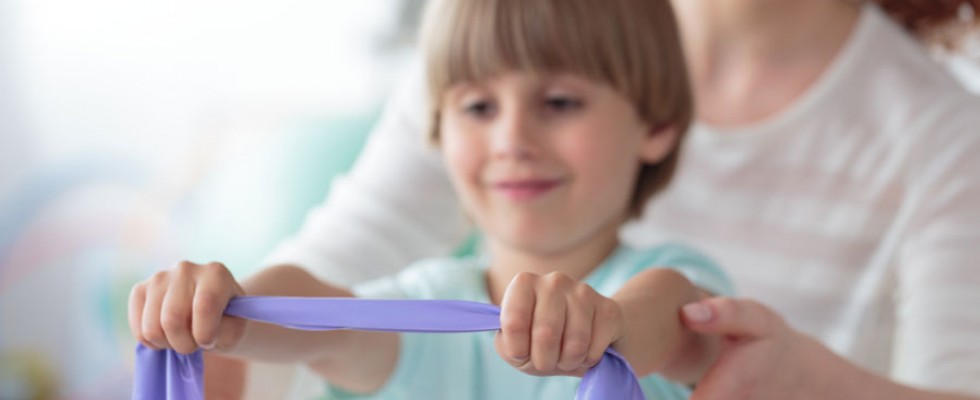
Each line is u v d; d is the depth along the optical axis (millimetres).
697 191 942
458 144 752
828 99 912
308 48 2229
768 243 928
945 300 812
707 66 965
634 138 777
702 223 945
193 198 2088
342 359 641
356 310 469
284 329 571
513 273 755
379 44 2090
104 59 2162
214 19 2207
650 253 732
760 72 941
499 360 704
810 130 914
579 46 731
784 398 568
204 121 2162
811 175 916
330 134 1575
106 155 2133
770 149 919
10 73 2098
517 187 721
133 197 2105
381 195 948
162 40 2186
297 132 1623
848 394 583
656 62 784
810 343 575
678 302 559
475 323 460
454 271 777
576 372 465
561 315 445
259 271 609
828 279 909
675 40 817
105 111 2158
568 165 722
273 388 686
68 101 2145
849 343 899
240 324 501
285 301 483
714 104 963
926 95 898
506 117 729
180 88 2189
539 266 749
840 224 905
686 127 842
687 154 943
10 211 2064
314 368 667
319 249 926
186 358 502
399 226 944
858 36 927
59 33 2141
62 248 2061
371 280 933
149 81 2176
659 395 671
